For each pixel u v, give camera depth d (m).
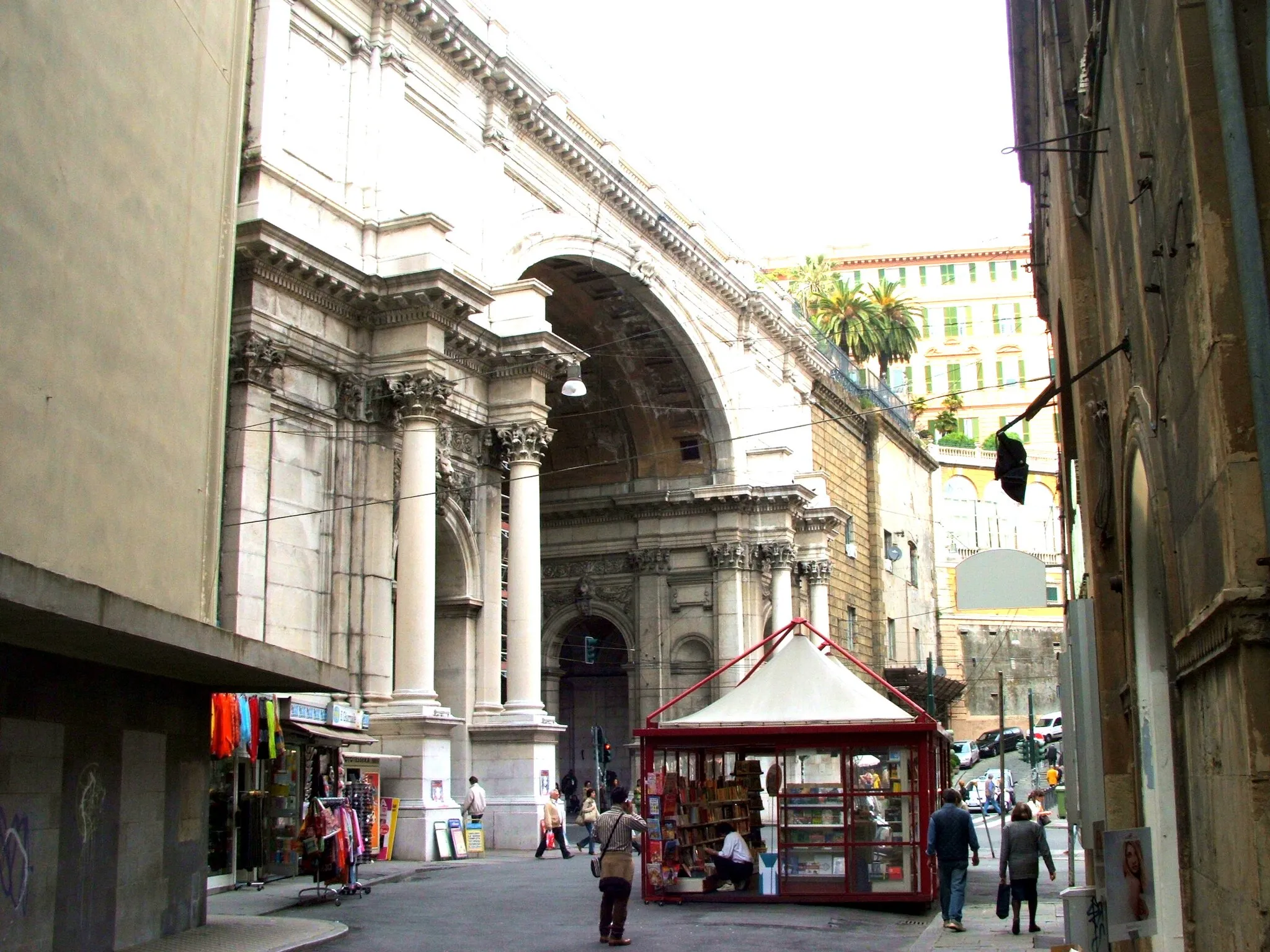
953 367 97.69
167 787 13.62
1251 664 4.94
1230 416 5.12
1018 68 14.12
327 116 25.67
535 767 27.09
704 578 43.34
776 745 18.06
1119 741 10.59
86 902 11.69
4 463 9.70
